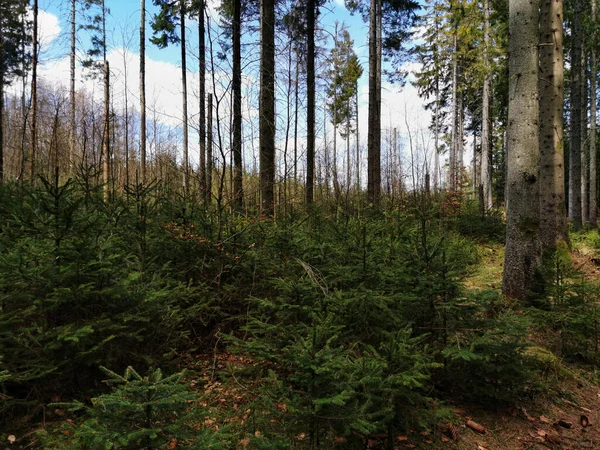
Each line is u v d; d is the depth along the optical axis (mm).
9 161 18234
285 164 9078
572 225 14156
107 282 3279
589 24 14797
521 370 3309
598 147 24453
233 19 11711
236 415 2848
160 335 3863
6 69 16609
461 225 11492
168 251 4754
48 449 2533
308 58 13570
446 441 3020
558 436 3207
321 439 2547
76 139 14336
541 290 5445
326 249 4547
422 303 3443
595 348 4559
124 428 1890
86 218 3457
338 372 2408
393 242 5121
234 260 4828
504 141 24688
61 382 3160
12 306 3191
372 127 14164
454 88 23594
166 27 16547
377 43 16281
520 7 5566
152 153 12094
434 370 3662
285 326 3256
